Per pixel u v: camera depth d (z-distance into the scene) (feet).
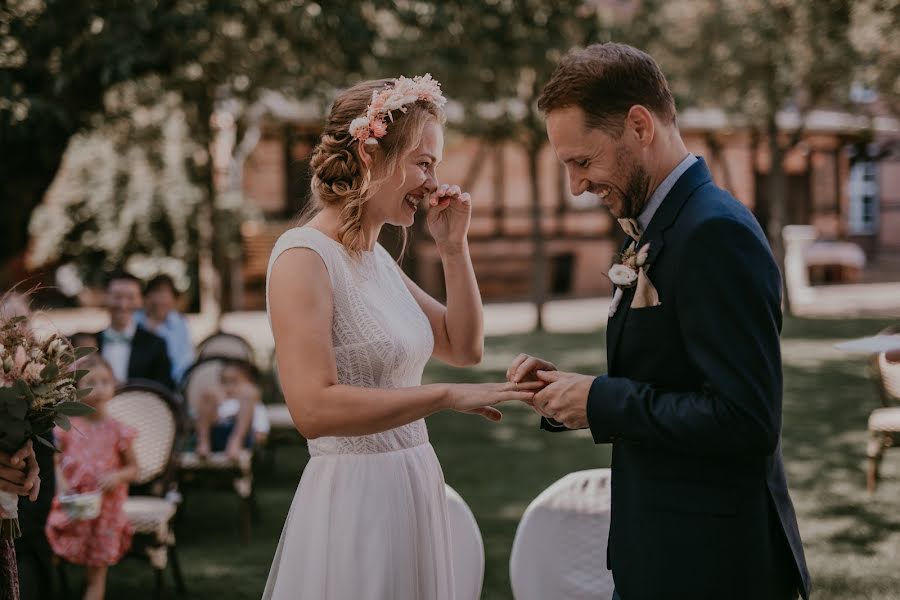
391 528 7.06
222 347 22.56
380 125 6.93
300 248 6.83
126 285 19.13
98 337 19.19
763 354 5.64
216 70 29.94
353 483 7.06
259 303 60.23
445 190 7.96
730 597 6.01
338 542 6.98
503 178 70.59
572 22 33.73
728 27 45.70
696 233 5.82
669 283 5.99
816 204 79.77
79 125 24.30
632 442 6.10
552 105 6.17
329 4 23.63
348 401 6.45
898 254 88.53
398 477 7.20
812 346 39.09
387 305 7.38
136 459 13.28
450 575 7.74
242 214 54.08
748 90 46.65
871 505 16.99
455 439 23.79
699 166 6.23
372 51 26.32
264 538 16.72
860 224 89.76
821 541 15.03
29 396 7.24
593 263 73.00
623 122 6.05
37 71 22.30
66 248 53.72
